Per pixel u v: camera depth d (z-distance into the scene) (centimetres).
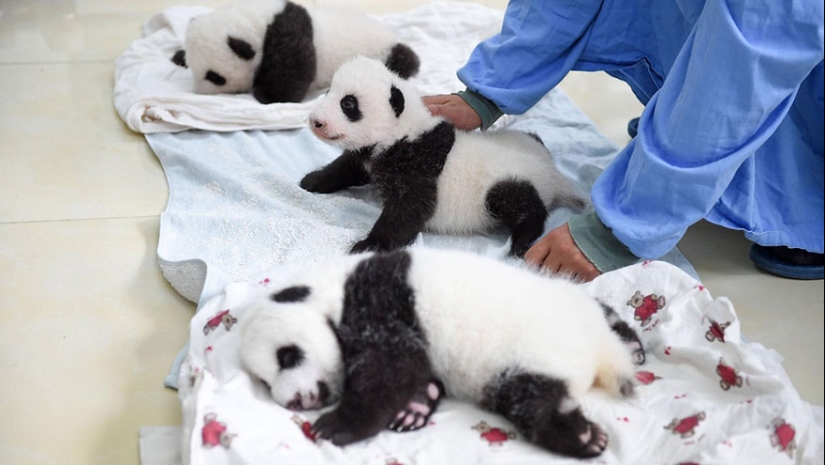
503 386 142
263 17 270
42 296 194
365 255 158
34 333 183
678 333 162
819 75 187
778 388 145
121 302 193
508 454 140
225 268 194
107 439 156
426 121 201
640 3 220
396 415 145
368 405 142
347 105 196
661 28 217
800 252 203
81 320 187
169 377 169
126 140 261
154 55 306
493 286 148
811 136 197
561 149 251
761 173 200
